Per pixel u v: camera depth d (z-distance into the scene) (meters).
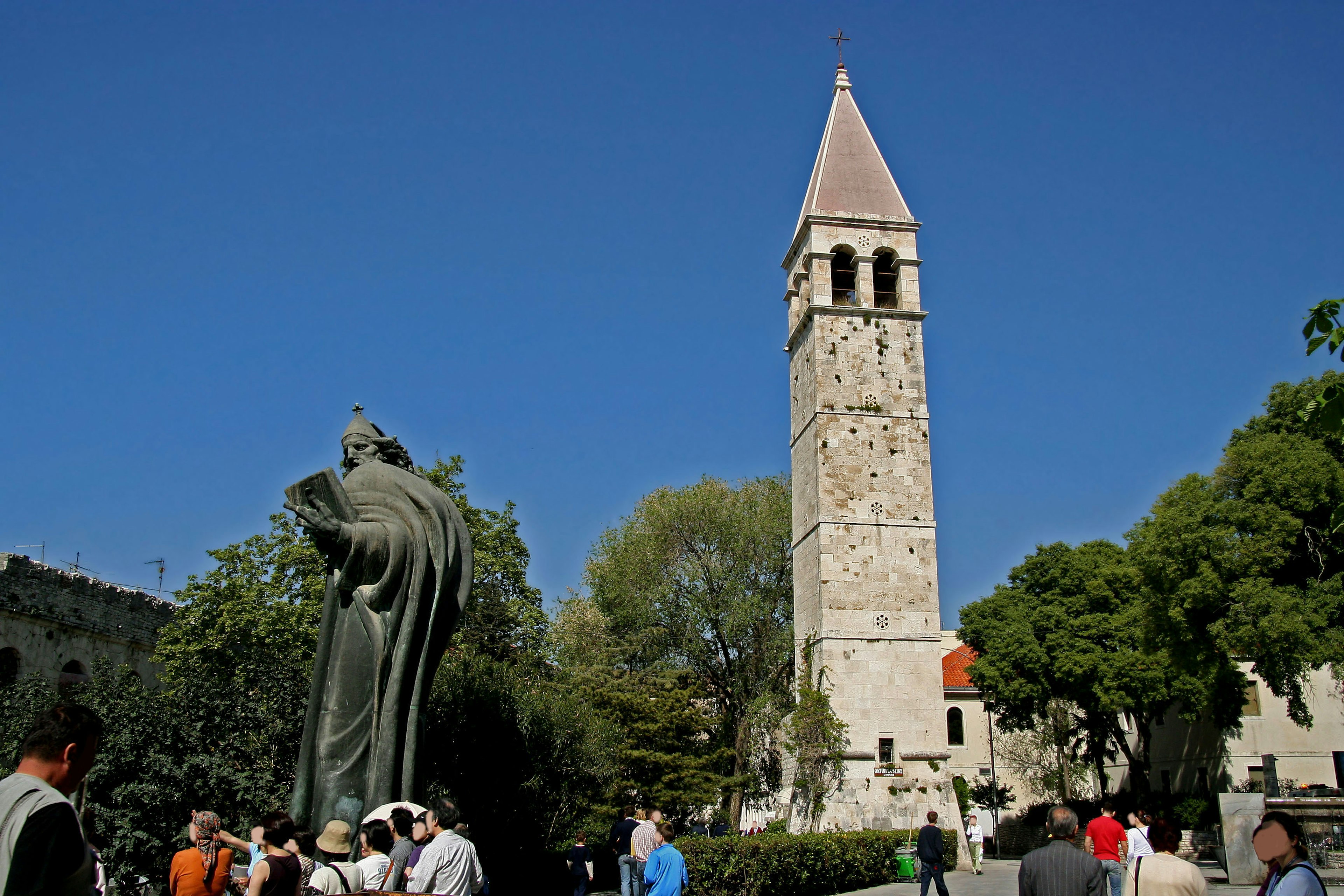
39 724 5.94
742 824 56.97
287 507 15.34
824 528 47.75
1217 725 44.44
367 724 15.21
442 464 47.34
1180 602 37.97
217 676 24.31
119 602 41.72
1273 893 8.27
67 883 5.47
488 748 24.59
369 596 15.38
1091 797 64.81
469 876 11.02
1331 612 35.16
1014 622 54.09
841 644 46.50
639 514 62.00
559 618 57.66
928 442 49.22
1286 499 36.44
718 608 56.84
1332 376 39.28
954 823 44.44
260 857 10.88
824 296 50.72
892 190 52.66
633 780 41.84
